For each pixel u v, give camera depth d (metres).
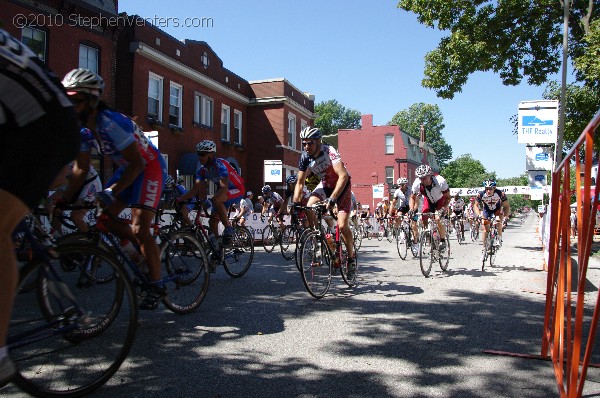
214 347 3.55
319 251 5.43
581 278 2.27
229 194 6.82
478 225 16.88
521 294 5.77
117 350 2.85
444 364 3.26
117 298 2.92
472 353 3.50
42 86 2.01
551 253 3.47
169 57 18.14
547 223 8.20
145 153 3.74
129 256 3.81
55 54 13.16
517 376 3.05
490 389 2.84
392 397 2.71
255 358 3.33
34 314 2.56
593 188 2.34
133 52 16.42
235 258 6.93
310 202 6.40
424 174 7.53
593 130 2.24
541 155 11.93
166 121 18.44
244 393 2.73
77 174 3.96
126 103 16.48
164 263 4.32
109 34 15.00
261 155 25.25
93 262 2.87
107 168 14.40
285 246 9.52
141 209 3.80
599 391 2.80
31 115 1.96
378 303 5.17
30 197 1.98
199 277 4.71
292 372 3.07
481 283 6.57
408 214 9.23
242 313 4.64
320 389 2.80
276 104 25.11
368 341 3.76
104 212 3.61
